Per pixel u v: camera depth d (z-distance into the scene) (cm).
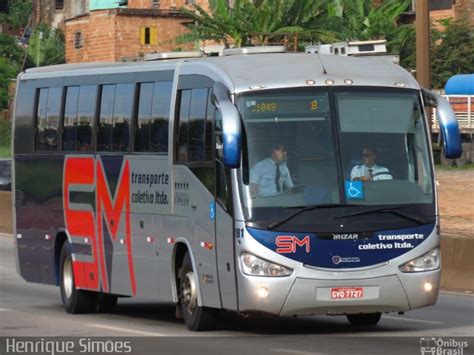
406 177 3133
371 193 3081
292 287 3012
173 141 3438
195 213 3291
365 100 3153
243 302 3042
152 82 3609
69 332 3394
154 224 3550
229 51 3559
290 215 3030
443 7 15525
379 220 3072
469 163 9719
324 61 3247
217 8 11662
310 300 3023
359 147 3112
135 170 3669
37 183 4322
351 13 12238
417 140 3175
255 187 3052
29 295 4747
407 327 3409
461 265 4522
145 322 3700
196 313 3312
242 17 11488
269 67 3195
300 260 3020
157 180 3534
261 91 3106
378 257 3064
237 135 2989
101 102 3916
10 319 3822
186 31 15488
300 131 3100
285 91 3114
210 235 3198
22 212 4444
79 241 4031
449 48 13438
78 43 15950
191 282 3341
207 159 3225
